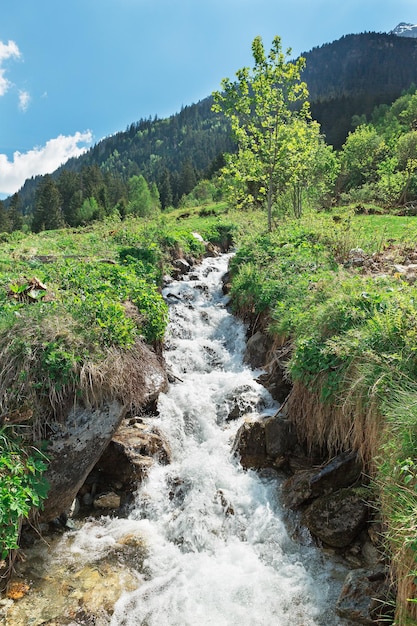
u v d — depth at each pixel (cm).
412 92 10744
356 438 456
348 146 5297
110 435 500
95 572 410
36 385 462
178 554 446
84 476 469
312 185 2700
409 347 432
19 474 414
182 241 1409
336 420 495
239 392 687
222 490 520
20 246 1280
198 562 436
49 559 420
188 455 589
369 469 442
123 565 422
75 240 1420
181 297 1070
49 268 820
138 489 518
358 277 675
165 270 1183
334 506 440
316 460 536
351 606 359
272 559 438
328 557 427
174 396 671
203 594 395
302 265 913
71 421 481
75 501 484
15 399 453
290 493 494
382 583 362
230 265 1184
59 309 558
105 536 457
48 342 491
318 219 1513
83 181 10831
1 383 456
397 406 374
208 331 952
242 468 558
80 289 692
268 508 491
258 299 882
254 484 529
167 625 363
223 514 493
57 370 482
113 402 518
